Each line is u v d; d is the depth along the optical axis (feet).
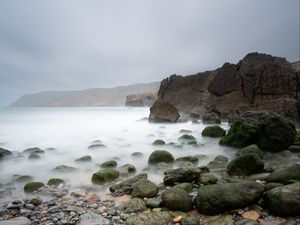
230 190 21.20
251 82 94.73
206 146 51.29
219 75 103.19
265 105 86.17
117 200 25.02
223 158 39.40
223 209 20.45
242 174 31.09
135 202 22.70
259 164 31.27
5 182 32.60
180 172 28.53
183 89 124.77
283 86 90.33
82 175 34.53
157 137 66.90
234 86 98.43
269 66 93.76
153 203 22.54
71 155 47.37
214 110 99.14
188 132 72.02
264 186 23.48
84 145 57.26
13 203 24.32
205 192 21.47
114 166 38.01
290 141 43.75
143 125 94.27
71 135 73.20
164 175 32.07
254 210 20.36
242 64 100.78
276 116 46.11
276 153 42.16
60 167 36.68
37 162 42.29
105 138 66.80
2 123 102.73
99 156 45.91
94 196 25.76
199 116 102.53
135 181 28.37
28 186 29.14
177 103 121.80
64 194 27.30
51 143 60.75
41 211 22.30
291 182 25.05
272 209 19.93
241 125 48.24
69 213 21.74
